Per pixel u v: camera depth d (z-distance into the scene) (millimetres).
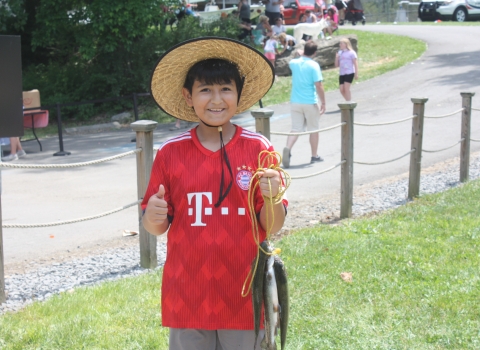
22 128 4801
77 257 6043
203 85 2619
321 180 9055
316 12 25922
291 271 4977
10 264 5898
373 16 41500
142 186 5426
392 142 11422
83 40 17328
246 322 2611
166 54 2641
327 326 3994
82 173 10484
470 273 4797
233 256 2580
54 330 4055
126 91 18516
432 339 3793
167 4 17734
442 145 10961
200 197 2584
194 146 2643
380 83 17625
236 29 19766
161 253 6000
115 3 16656
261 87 2863
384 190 8227
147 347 3812
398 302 4320
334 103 15953
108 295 4723
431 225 6172
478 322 3992
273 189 2424
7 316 4430
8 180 10070
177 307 2623
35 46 18328
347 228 6277
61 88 18641
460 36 24156
